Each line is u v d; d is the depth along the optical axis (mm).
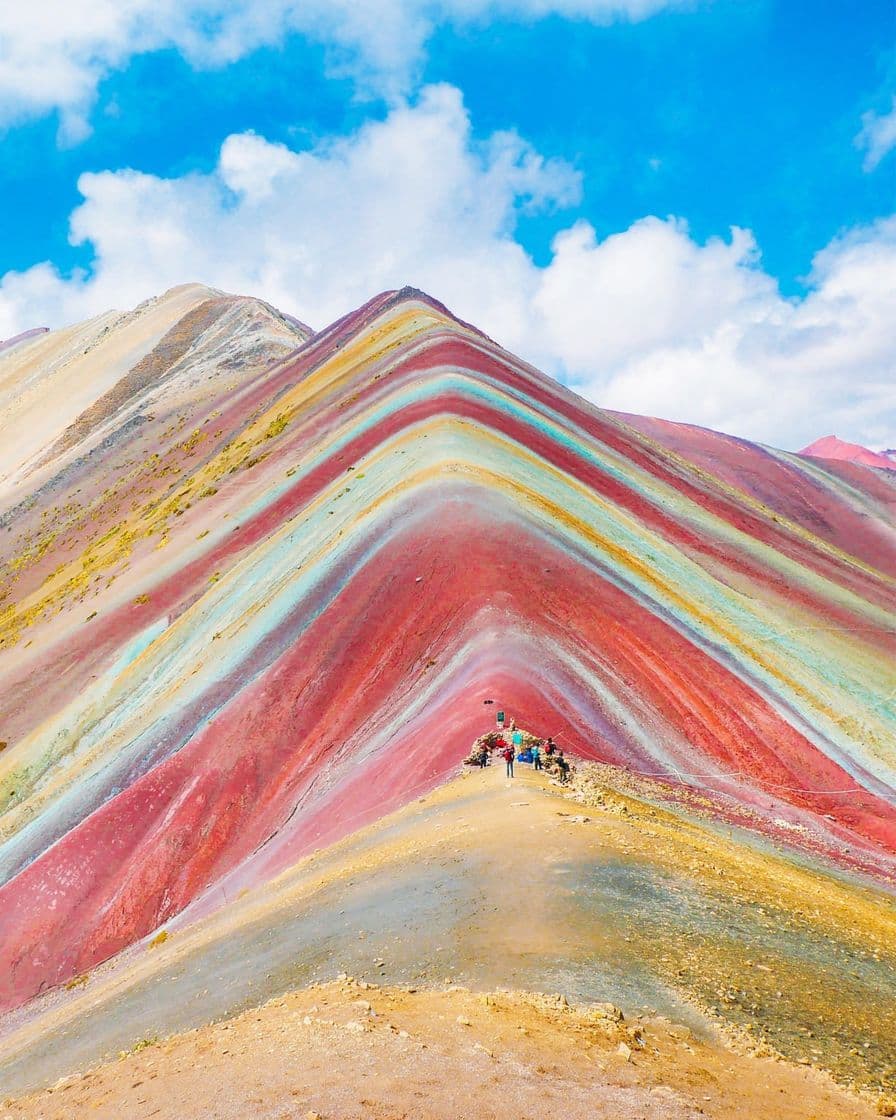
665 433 148250
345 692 45938
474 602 46656
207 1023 18297
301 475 80000
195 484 104375
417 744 35812
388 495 61219
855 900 27500
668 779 36375
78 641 71625
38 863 40875
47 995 34719
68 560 113875
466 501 55875
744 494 129375
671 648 48188
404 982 16141
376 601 50562
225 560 72438
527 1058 11938
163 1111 11359
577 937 16953
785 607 65375
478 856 21656
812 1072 13500
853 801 40469
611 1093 11195
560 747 34562
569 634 45562
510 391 87688
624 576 55344
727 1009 15219
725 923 18969
